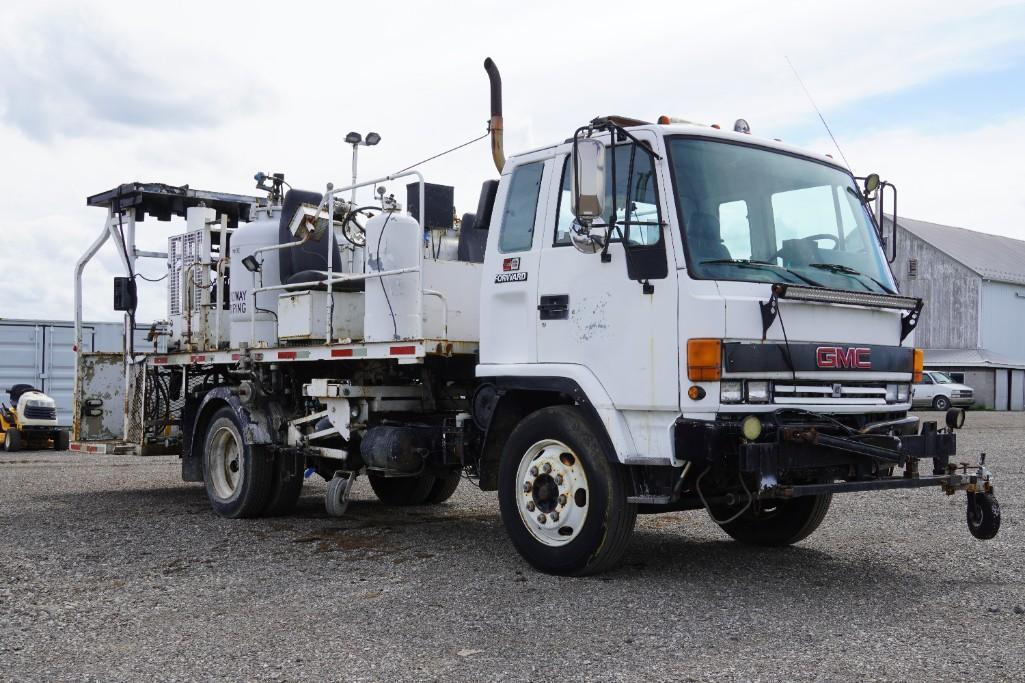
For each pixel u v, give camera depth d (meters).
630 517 5.68
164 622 4.95
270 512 8.49
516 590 5.57
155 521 8.28
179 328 9.55
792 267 5.77
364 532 7.70
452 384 7.68
